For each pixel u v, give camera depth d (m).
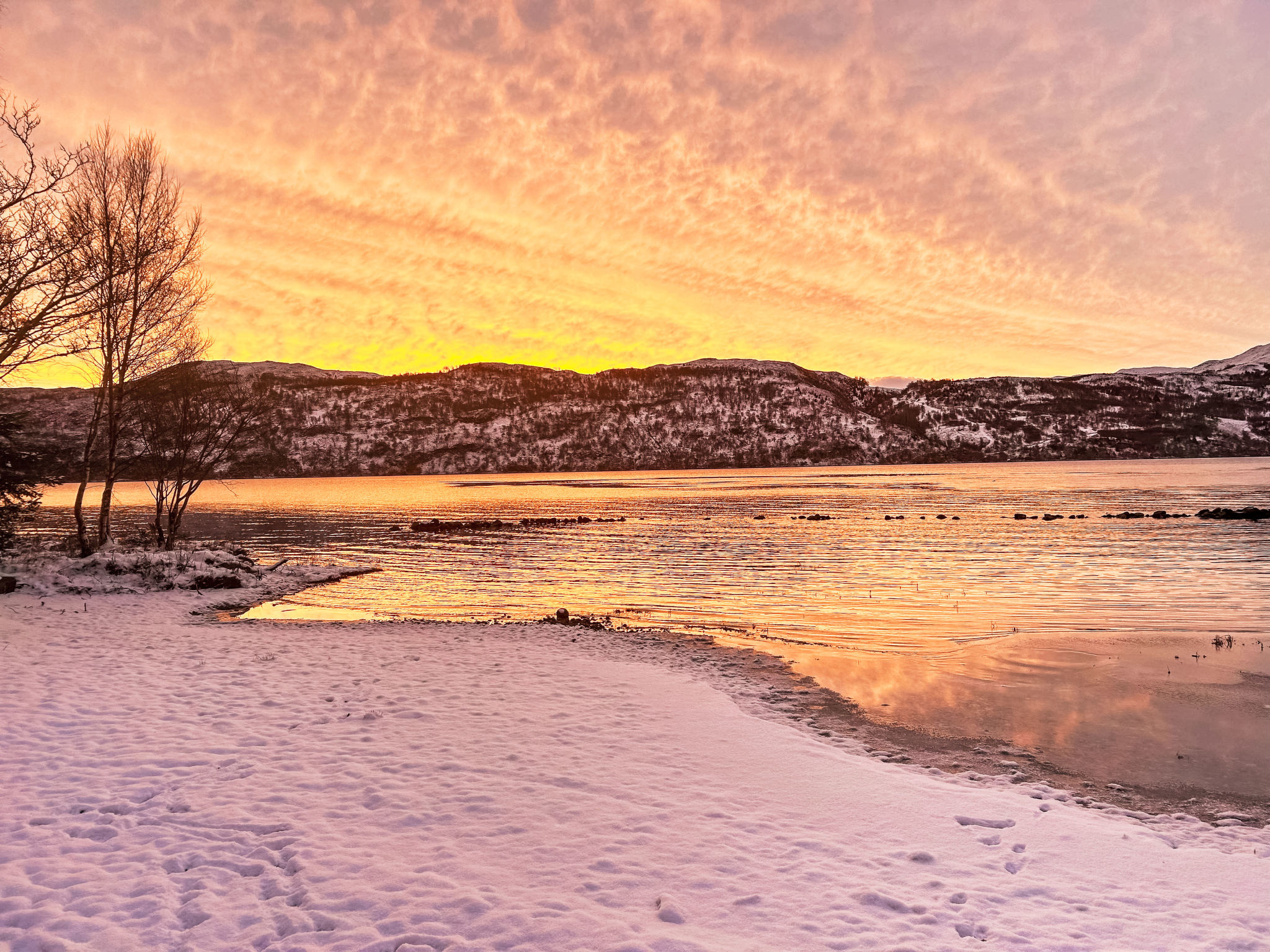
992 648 13.37
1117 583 20.48
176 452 24.23
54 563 19.97
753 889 4.86
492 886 4.85
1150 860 5.45
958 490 81.56
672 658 12.76
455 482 153.50
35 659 11.30
